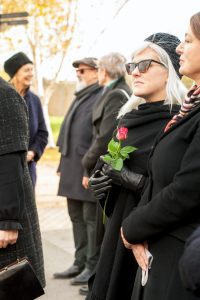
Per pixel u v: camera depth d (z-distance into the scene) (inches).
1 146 97.1
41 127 197.0
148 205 77.9
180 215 73.7
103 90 165.0
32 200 106.7
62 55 631.2
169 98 96.0
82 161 157.0
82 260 177.5
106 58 159.5
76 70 180.1
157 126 95.3
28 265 98.3
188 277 55.0
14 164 98.0
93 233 165.2
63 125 182.5
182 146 77.2
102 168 98.3
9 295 96.6
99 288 95.9
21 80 188.4
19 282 97.3
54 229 256.8
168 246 76.5
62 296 161.8
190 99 80.4
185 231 74.4
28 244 103.8
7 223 96.8
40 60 632.4
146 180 92.4
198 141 73.1
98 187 96.6
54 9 596.7
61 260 200.7
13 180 97.4
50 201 336.2
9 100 99.3
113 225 96.1
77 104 177.6
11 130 98.2
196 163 72.1
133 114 99.1
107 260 95.8
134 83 99.7
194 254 55.1
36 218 108.2
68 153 175.0
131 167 95.5
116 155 94.3
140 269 85.3
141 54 98.9
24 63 187.8
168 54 97.4
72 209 177.3
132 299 86.5
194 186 71.9
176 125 79.6
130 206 94.7
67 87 862.5
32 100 194.1
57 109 888.9
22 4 571.2
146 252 80.7
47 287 169.2
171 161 77.7
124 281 93.0
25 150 100.3
